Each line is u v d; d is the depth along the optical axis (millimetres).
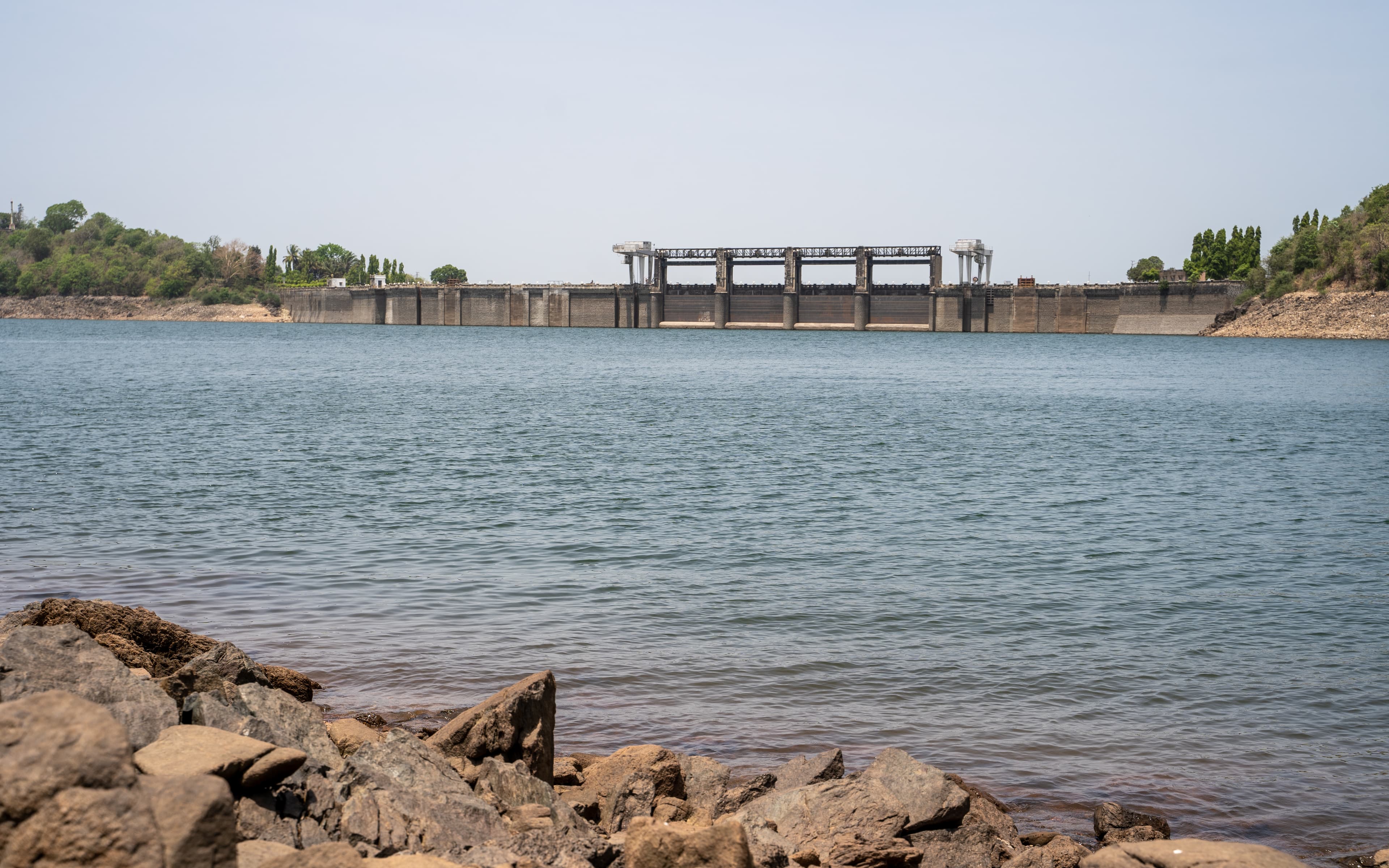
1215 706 18062
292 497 37938
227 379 106812
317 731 12656
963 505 39188
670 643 21172
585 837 10312
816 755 15273
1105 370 147125
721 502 39125
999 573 28141
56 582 24969
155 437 55219
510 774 12312
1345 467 51781
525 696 13539
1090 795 14688
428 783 11508
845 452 56062
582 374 129875
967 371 142875
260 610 22875
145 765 9359
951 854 11914
